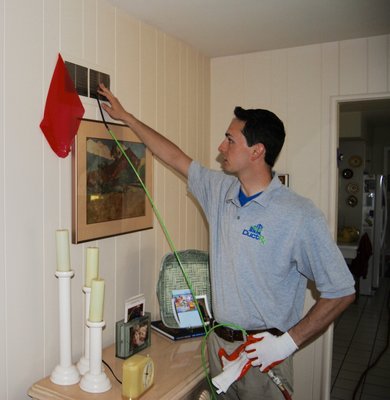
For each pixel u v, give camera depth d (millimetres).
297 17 1987
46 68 1475
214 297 1582
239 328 1498
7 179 1357
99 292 1406
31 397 1435
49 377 1487
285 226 1433
